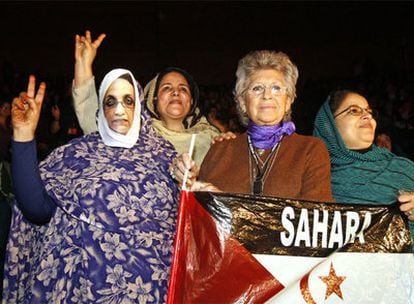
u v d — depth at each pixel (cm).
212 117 970
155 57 1728
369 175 340
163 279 309
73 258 308
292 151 321
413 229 332
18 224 332
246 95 325
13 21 1712
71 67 1720
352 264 305
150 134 342
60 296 305
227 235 298
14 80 1467
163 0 1736
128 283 303
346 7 1720
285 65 326
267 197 303
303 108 913
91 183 312
